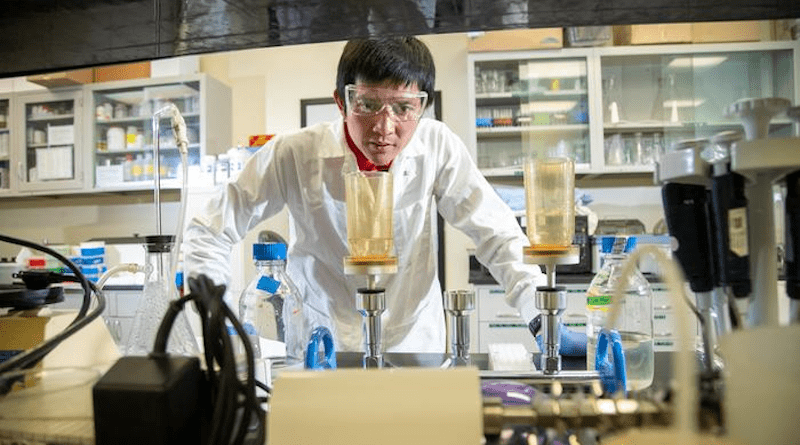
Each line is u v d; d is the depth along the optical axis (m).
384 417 0.34
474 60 3.12
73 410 0.39
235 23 0.71
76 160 3.47
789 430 0.32
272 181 1.21
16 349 0.55
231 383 0.34
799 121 0.36
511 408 0.37
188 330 0.60
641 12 0.68
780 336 0.33
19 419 0.39
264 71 3.59
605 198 3.10
